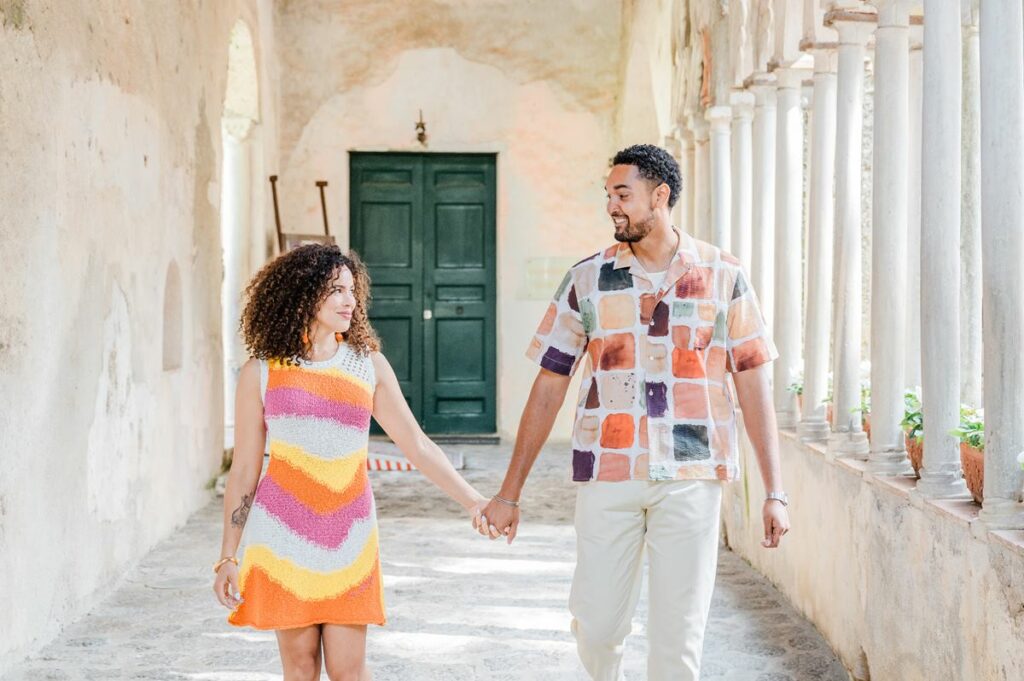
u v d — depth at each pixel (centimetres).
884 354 428
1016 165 322
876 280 433
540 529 757
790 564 555
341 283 305
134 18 638
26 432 468
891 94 436
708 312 323
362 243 1205
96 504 560
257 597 295
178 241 745
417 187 1206
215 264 863
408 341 1210
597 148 1205
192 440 788
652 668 321
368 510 307
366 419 309
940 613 351
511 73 1199
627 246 328
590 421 325
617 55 1200
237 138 1054
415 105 1193
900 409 427
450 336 1212
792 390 607
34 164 481
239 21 979
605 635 325
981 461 350
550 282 1202
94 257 561
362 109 1188
